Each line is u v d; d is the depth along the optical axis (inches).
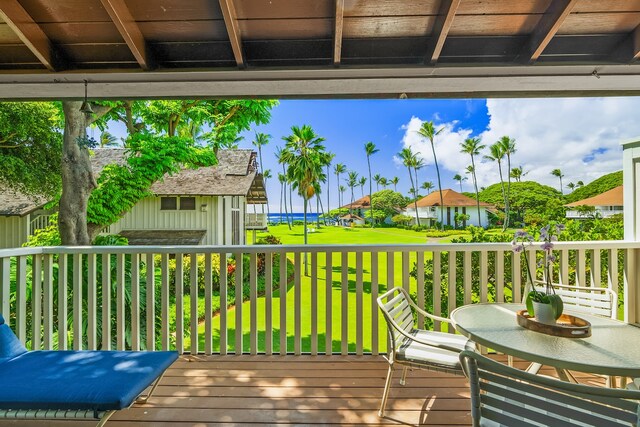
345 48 86.7
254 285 116.1
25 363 78.2
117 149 514.3
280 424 78.5
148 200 454.0
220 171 491.5
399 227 1856.5
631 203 134.6
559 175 1624.0
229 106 317.4
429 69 86.2
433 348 85.7
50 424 78.7
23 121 285.0
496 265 115.5
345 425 78.4
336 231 1539.1
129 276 169.6
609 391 40.1
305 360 111.5
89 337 113.7
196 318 115.4
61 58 87.0
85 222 222.7
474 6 75.7
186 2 75.3
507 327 72.9
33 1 74.5
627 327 73.7
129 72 87.2
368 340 222.8
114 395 65.3
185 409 84.0
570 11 71.2
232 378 99.4
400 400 88.4
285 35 84.1
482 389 49.0
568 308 97.6
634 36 80.6
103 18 78.9
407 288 115.0
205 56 88.4
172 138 269.4
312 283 115.6
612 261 121.0
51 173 312.0
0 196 432.8
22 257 108.7
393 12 77.3
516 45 84.8
